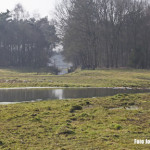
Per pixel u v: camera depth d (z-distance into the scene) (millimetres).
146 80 53719
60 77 61156
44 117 18078
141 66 96812
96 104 23656
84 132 14398
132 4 97062
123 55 112375
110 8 92750
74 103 24047
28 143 12789
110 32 93188
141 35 99125
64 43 100438
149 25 96188
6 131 14648
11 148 12117
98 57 108875
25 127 15383
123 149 11797
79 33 91938
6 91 36344
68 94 32812
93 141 12930
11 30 129875
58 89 39281
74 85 44688
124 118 17391
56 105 23203
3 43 130375
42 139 13344
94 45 93250
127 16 95938
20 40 133750
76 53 104062
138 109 21016
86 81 52438
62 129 14570
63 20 99188
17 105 23453
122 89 39469
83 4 91688
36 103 24812
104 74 66625
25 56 135375
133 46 100562
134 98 27281
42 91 36406
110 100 25953
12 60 132875
